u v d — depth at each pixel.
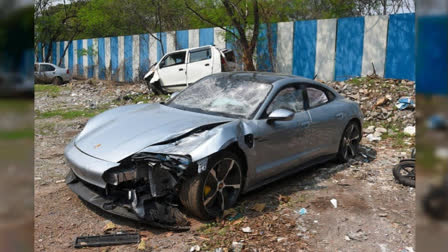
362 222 3.72
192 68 11.95
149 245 3.14
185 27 20.56
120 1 20.38
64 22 24.05
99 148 3.65
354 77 12.13
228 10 12.73
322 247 3.21
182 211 3.78
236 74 5.11
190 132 3.71
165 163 3.27
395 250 3.19
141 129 3.87
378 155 6.32
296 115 4.64
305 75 13.52
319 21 13.02
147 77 13.09
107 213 3.74
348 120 5.58
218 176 3.65
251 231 3.44
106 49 21.30
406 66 11.37
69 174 4.09
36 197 4.11
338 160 5.70
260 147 4.02
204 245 3.16
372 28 11.94
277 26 13.97
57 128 8.18
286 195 4.41
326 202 4.22
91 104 11.74
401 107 8.81
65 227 3.43
